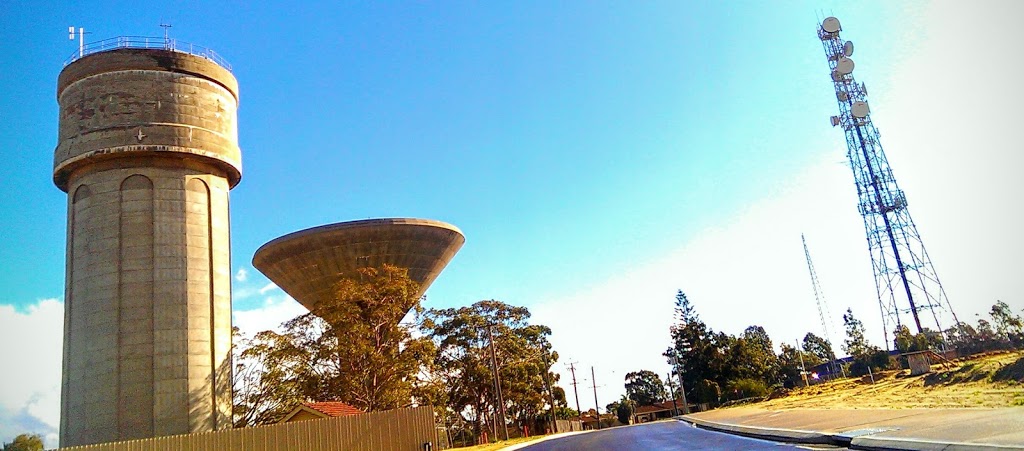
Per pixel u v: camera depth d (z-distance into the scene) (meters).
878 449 14.40
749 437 23.92
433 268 59.78
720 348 103.44
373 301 48.03
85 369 38.91
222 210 44.59
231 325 43.59
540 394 82.38
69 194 42.97
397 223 55.41
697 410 100.69
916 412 21.78
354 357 45.84
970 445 11.80
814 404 40.47
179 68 43.75
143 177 41.91
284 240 54.69
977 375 34.03
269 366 45.19
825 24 70.62
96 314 39.47
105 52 42.81
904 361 60.59
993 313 62.47
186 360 40.09
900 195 64.62
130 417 38.06
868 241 65.31
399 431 35.94
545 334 92.44
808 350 145.62
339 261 55.25
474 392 76.44
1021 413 16.08
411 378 49.00
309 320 47.38
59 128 43.41
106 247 40.44
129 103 42.03
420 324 50.28
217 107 44.94
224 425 41.12
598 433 53.69
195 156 42.97
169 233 41.56
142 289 40.19
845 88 68.56
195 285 41.66
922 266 63.12
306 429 30.38
